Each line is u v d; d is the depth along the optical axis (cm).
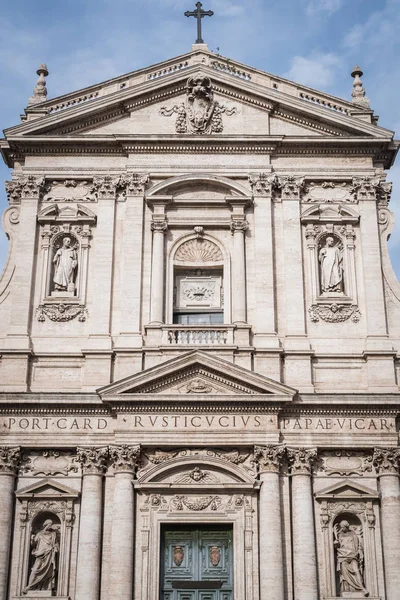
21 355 3538
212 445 3400
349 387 3547
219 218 3806
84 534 3278
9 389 3484
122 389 3416
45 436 3422
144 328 3600
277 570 3216
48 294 3684
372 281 3694
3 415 3447
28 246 3738
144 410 3428
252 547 3281
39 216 3788
